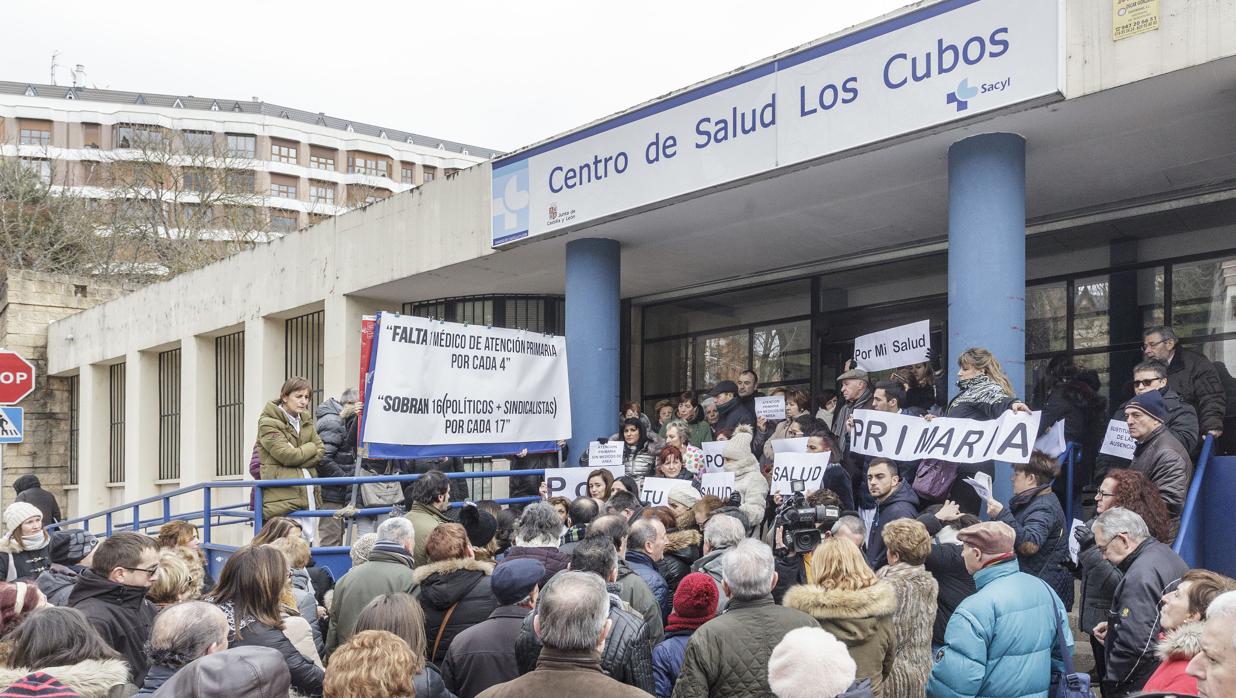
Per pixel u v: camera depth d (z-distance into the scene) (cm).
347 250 1188
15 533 677
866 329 1039
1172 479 548
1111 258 859
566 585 312
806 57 701
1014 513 536
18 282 2116
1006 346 643
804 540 532
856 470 734
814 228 912
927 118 634
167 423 1717
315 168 7844
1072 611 695
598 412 923
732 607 377
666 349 1258
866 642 384
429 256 1060
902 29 647
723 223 884
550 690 297
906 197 809
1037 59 587
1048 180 773
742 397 939
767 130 725
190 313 1551
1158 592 405
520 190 938
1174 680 316
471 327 818
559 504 737
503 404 837
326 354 1216
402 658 295
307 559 522
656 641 457
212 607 321
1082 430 788
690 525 633
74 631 314
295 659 384
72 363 2016
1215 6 533
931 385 800
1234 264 780
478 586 455
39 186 3238
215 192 3562
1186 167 739
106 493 1933
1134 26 562
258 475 882
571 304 939
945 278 970
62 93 8531
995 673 388
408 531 497
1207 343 792
